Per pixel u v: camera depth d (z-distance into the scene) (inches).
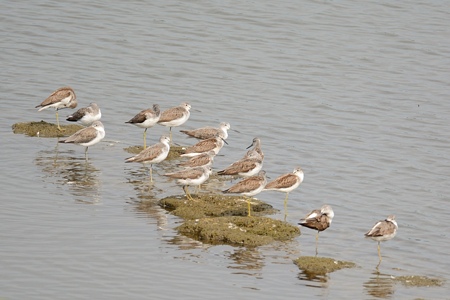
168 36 1827.0
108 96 1505.9
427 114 1514.5
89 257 866.1
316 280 853.8
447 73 1710.1
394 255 950.4
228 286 822.5
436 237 1020.5
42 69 1612.9
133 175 1152.8
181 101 1510.8
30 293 778.2
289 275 861.2
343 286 844.0
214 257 892.6
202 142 1202.0
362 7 2038.6
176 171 1133.1
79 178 1118.4
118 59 1697.8
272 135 1379.2
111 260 863.7
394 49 1823.3
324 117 1480.1
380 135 1408.7
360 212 1083.9
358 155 1310.3
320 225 928.9
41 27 1828.2
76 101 1346.0
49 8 1945.1
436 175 1247.5
